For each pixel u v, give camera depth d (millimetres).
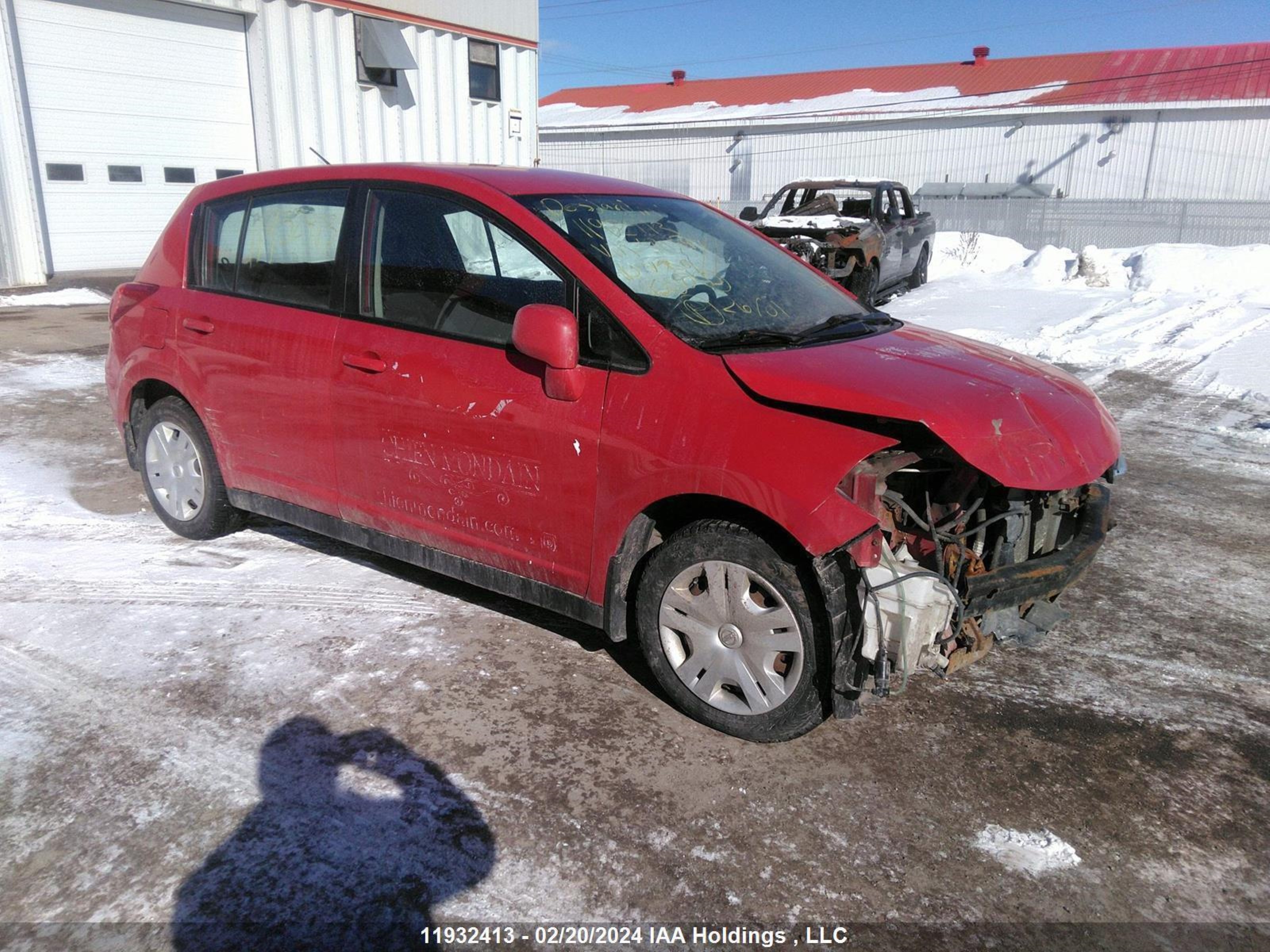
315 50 14781
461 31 16812
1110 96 33438
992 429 2867
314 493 4043
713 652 3131
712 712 3164
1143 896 2510
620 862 2568
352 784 2855
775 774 2980
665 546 3188
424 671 3535
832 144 37219
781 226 12203
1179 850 2688
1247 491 5949
